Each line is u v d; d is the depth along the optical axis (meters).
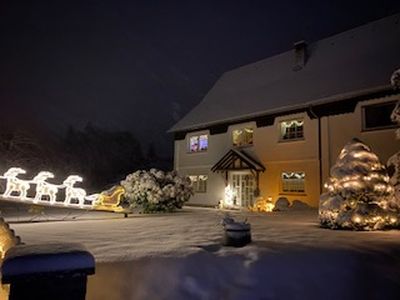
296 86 18.31
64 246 2.39
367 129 14.23
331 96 15.19
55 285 2.17
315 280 4.27
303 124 16.64
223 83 24.84
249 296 3.91
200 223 9.44
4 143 24.55
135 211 13.95
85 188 31.48
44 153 27.05
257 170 18.05
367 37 17.70
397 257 5.15
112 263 4.33
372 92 13.96
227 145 20.36
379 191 8.18
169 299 3.81
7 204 17.81
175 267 4.32
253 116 18.42
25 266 2.09
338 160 8.97
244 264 4.44
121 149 39.59
